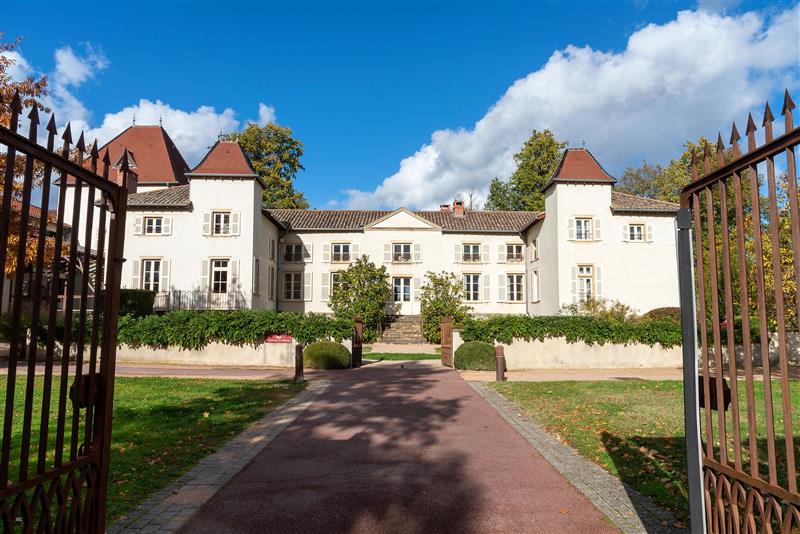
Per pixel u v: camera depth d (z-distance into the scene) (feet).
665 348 67.10
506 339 65.16
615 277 99.35
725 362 64.13
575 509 16.25
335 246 121.39
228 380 49.06
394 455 22.72
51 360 9.21
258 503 16.71
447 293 107.24
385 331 108.99
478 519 15.49
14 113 8.08
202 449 23.24
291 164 152.66
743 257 9.16
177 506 16.33
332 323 65.82
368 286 106.73
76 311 66.69
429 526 14.99
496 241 122.31
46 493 9.00
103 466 10.81
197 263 96.73
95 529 10.61
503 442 25.13
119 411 31.76
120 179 11.44
